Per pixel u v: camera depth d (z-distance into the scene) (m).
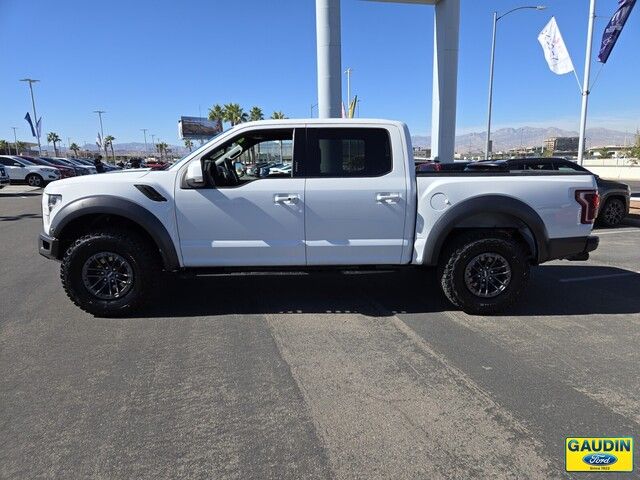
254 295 5.73
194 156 4.82
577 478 2.51
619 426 2.97
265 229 4.83
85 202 4.66
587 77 18.14
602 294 5.80
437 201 4.86
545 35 18.97
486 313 5.01
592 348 4.16
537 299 5.59
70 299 5.18
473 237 4.96
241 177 5.11
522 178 4.92
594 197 5.02
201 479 2.49
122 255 4.79
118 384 3.50
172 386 3.47
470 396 3.33
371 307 5.29
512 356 4.00
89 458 2.65
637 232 10.53
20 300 5.54
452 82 22.55
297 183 4.81
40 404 3.22
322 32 18.34
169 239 4.77
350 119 4.92
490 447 2.76
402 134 4.89
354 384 3.51
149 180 4.75
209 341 4.30
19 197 20.31
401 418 3.06
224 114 78.56
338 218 4.85
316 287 6.08
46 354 4.02
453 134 22.97
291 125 4.88
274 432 2.90
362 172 4.89
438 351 4.09
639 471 2.56
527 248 5.23
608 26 16.91
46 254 4.89
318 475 2.52
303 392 3.39
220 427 2.95
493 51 27.52
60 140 106.06
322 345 4.22
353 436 2.86
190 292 5.85
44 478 2.49
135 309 4.93
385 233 4.91
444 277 5.01
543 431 2.92
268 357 3.97
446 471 2.56
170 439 2.83
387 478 2.50
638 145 52.94
